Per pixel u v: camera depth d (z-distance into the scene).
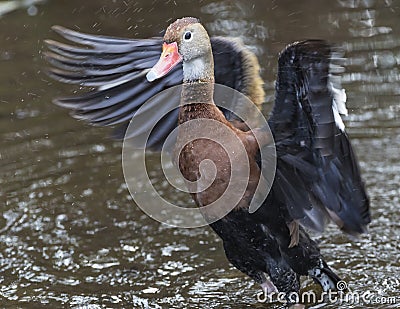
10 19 19.59
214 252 11.84
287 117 9.37
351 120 14.97
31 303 10.66
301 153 9.56
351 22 18.48
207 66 9.72
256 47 17.62
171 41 9.73
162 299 10.72
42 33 18.78
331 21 18.61
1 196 13.34
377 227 12.20
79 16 19.45
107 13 19.55
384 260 11.40
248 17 19.16
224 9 19.62
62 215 12.87
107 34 18.50
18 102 16.03
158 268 11.47
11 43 18.41
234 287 10.98
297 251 10.13
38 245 12.10
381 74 16.27
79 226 12.58
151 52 10.86
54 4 20.16
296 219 9.84
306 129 9.33
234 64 10.66
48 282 11.18
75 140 14.80
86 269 11.49
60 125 15.24
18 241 12.21
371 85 15.91
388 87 15.83
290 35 18.14
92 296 10.82
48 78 16.80
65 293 10.91
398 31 17.89
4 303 10.66
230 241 10.16
